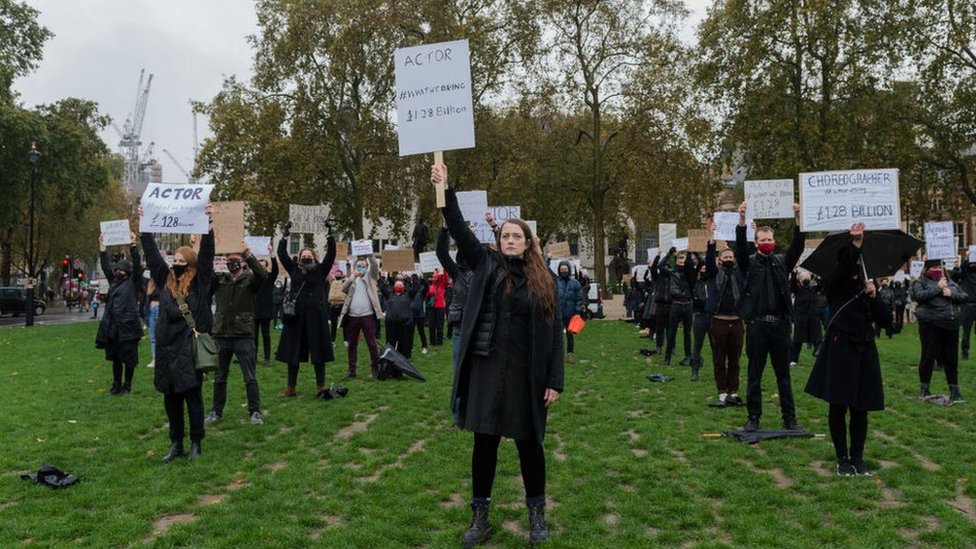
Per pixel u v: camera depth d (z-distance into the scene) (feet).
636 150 118.01
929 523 17.07
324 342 35.19
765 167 108.17
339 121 128.47
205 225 23.47
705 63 113.50
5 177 116.98
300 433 27.02
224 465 22.30
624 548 15.42
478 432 15.38
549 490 19.69
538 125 126.41
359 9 116.06
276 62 125.90
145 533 16.55
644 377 41.11
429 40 116.98
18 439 25.90
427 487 20.12
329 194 132.57
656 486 19.88
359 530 16.42
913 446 24.66
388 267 57.00
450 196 16.53
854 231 20.77
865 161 105.40
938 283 33.14
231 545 15.67
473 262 16.38
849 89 101.14
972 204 117.19
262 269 29.17
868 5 104.17
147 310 52.85
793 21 100.42
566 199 129.80
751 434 25.45
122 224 40.55
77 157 128.47
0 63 116.47
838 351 20.95
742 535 16.19
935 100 108.06
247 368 29.22
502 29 119.24
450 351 56.39
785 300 26.25
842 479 20.39
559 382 15.61
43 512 18.04
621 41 117.60
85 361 50.39
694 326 40.32
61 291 241.35
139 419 29.50
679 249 50.34
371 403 33.19
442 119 20.43
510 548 15.52
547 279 15.80
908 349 55.98
